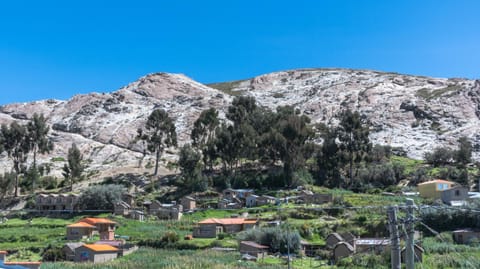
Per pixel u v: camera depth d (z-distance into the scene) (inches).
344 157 6053.2
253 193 5674.2
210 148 6461.6
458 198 4798.2
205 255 3563.0
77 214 5531.5
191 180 6008.9
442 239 3395.7
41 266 3353.8
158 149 7017.7
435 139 7618.1
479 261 2751.0
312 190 5639.8
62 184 6840.6
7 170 7800.2
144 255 3722.9
